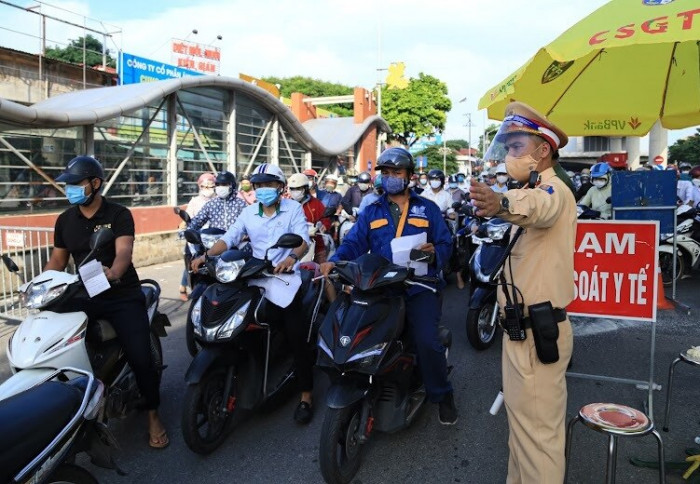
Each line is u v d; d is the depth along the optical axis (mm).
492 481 3199
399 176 3494
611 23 3119
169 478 3311
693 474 3105
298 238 3623
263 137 15633
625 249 3877
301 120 24297
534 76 4375
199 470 3395
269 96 14742
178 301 7500
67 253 3650
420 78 36031
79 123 9148
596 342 5473
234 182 6613
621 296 3900
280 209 4191
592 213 7098
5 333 5965
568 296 2461
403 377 3375
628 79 4723
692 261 8188
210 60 20516
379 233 3646
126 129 10633
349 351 3020
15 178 8656
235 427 3928
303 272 4750
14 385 2789
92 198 3420
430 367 3445
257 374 3816
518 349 2488
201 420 3641
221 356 3525
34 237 7711
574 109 4941
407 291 3490
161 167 11594
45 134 9078
